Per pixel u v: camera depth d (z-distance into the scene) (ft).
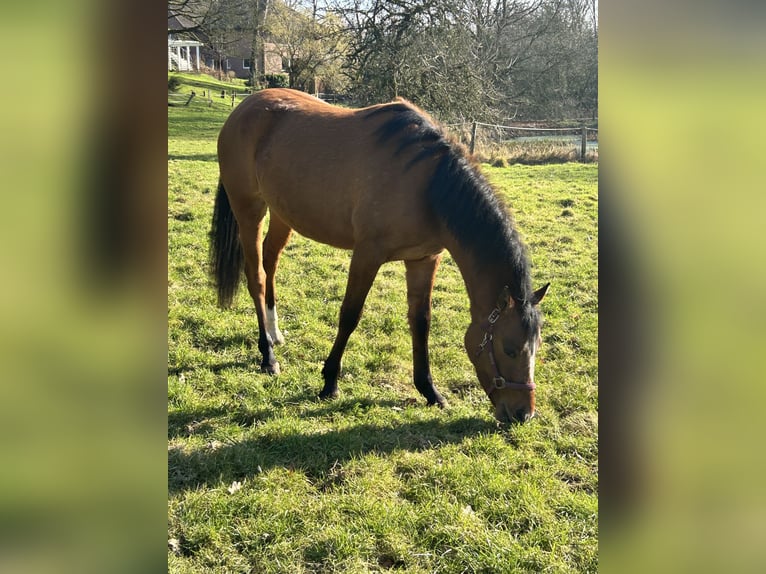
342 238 12.39
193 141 52.80
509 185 35.17
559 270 20.90
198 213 26.48
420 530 8.54
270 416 11.39
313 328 15.70
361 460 9.98
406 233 11.31
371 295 18.31
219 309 16.42
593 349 14.97
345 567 7.75
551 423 11.60
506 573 7.75
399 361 14.21
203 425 10.94
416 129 11.35
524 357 10.14
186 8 69.31
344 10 59.72
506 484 9.49
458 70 55.93
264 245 14.74
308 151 12.32
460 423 11.46
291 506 8.77
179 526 8.27
